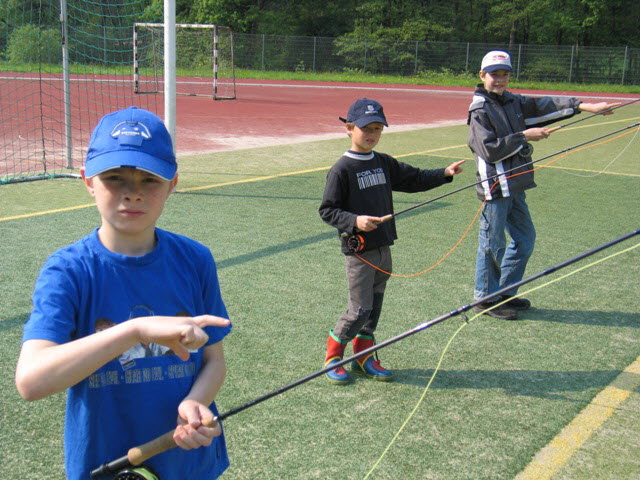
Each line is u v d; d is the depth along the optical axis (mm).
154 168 1538
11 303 4730
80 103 18359
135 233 1618
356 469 2959
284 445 3137
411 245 6590
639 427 3389
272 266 5781
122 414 1653
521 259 4840
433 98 28109
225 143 13539
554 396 3689
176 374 1695
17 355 3951
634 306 5109
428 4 43688
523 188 4609
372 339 3891
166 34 7918
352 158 3664
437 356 4180
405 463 3012
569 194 9094
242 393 3619
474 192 9188
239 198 8375
